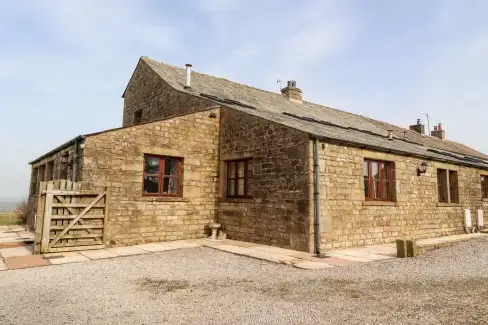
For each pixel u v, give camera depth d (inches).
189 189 416.2
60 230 317.1
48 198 309.4
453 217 513.7
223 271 249.1
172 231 396.5
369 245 377.7
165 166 416.8
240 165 426.3
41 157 516.1
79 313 157.6
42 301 174.9
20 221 609.6
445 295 187.5
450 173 538.6
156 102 554.9
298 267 260.7
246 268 259.1
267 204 371.2
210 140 443.8
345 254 317.1
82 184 332.8
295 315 154.9
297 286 206.7
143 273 240.2
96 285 206.1
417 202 451.8
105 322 146.6
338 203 351.9
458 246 387.9
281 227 352.5
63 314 156.1
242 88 628.1
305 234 326.3
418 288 202.4
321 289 199.8
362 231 374.0
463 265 273.1
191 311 160.9
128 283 212.5
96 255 301.6
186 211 411.2
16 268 248.4
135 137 374.9
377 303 172.9
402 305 169.5
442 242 390.3
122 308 165.0
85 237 329.7
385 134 654.5
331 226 341.4
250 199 395.2
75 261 275.3
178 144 411.5
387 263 277.9
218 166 447.8
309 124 441.7
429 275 237.1
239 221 405.4
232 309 163.6
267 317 152.6
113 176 355.3
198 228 420.5
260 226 376.8
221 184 438.0
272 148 372.8
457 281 220.4
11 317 151.6
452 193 534.6
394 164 426.9
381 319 149.7
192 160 422.9
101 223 341.4
